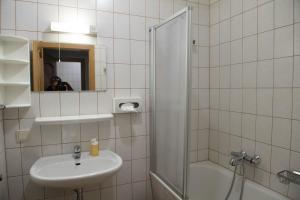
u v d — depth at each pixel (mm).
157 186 1846
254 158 1668
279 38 1498
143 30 1866
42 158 1564
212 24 2141
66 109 1640
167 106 1630
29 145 1562
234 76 1893
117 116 1813
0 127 1428
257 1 1656
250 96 1739
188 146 1360
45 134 1598
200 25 2135
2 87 1428
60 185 1248
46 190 1620
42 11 1545
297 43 1390
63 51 1613
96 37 1703
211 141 2207
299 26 1376
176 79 1489
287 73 1452
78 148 1605
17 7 1484
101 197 1793
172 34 1528
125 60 1812
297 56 1391
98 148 1682
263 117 1631
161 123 1735
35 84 1547
